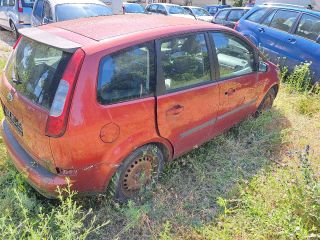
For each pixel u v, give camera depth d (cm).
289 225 274
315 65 623
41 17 793
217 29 359
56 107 241
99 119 253
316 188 286
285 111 527
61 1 764
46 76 256
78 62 243
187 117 329
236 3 2775
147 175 318
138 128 283
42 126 246
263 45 722
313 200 284
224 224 287
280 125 486
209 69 348
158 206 304
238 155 397
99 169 271
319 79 621
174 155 340
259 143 422
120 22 319
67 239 220
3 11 1091
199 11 1698
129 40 271
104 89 255
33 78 268
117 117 264
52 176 260
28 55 286
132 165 298
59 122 239
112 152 271
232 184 343
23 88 276
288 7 700
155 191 328
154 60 288
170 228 282
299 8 684
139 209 291
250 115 462
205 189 337
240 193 327
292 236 262
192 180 353
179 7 1652
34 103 257
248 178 356
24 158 283
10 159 322
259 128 458
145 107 282
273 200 317
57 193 261
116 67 262
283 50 681
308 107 545
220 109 375
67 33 279
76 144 248
